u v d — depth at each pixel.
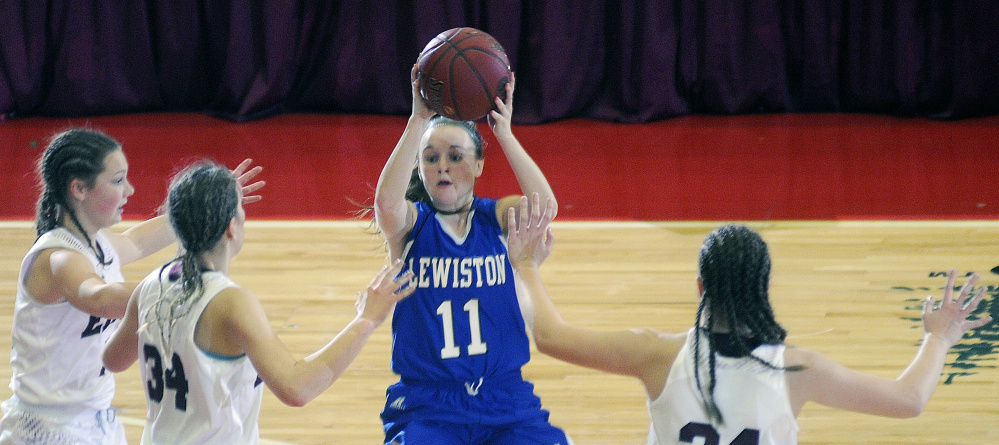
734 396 5.62
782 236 16.27
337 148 23.81
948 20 26.28
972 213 17.44
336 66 28.03
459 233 7.63
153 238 8.41
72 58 27.33
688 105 27.92
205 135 25.47
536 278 6.70
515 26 26.78
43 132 25.67
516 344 7.60
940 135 24.59
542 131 26.17
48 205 7.36
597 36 27.20
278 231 16.86
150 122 27.30
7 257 15.31
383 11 27.28
